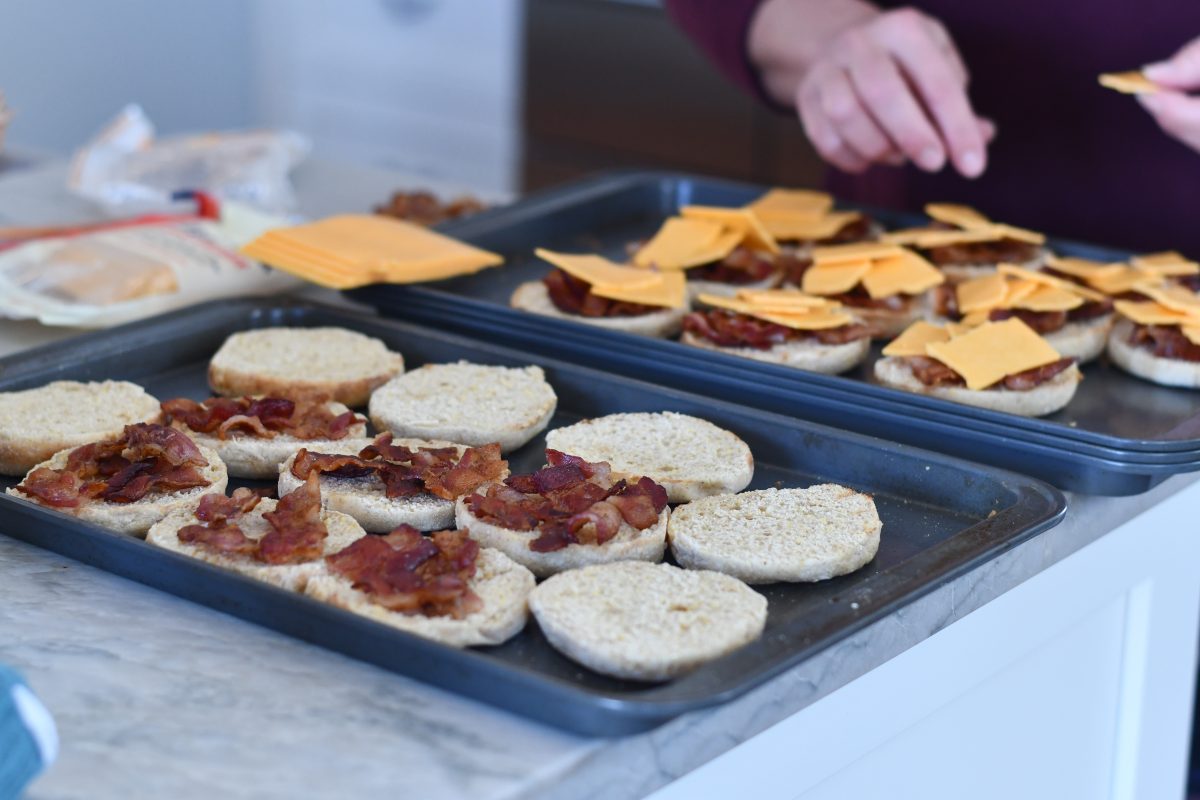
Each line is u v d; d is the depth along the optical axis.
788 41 1.92
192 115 4.13
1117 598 1.24
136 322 1.40
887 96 1.65
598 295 1.50
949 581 0.94
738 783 0.88
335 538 1.01
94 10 3.82
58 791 0.74
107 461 1.11
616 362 1.37
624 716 0.77
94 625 0.92
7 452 1.16
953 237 1.69
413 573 0.91
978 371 1.32
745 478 1.16
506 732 0.80
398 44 3.75
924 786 1.08
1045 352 1.34
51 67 3.78
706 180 1.96
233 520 1.01
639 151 3.28
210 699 0.83
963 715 1.09
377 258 1.50
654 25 3.13
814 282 1.58
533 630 0.93
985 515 1.11
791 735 0.91
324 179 2.16
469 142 3.67
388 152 3.88
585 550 1.01
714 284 1.63
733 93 3.05
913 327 1.43
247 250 1.56
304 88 4.05
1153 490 1.22
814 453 1.20
